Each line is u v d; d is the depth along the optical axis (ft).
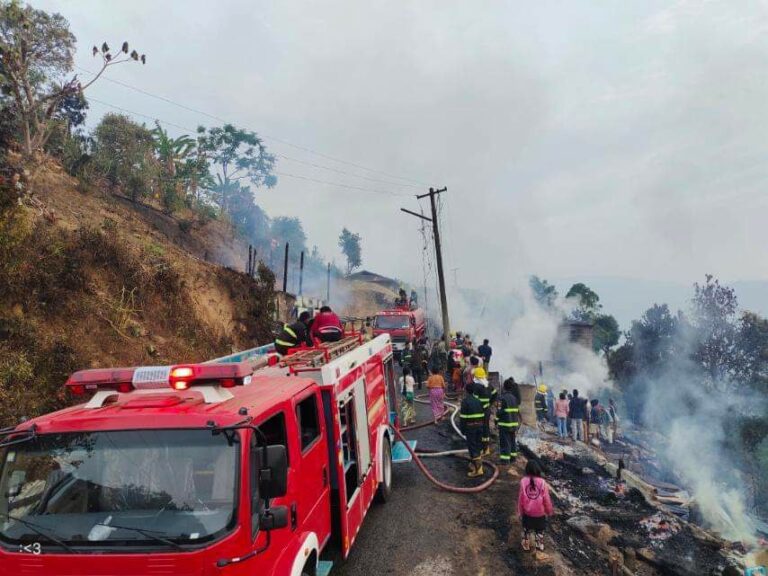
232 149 150.92
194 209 110.63
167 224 89.10
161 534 12.19
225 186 153.38
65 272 40.32
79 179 71.92
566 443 49.06
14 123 57.31
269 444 15.70
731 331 138.10
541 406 73.82
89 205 65.62
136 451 13.02
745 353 135.54
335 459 21.47
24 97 59.31
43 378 31.89
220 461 12.91
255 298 65.62
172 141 115.03
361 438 25.49
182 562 11.91
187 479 12.79
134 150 90.99
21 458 13.04
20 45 54.29
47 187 61.11
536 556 24.26
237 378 14.73
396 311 89.40
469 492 32.60
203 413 13.60
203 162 119.85
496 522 28.25
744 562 28.94
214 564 12.04
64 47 61.41
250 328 63.21
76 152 75.87
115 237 48.06
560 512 31.63
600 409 71.97
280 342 30.89
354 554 24.72
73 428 13.21
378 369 32.27
